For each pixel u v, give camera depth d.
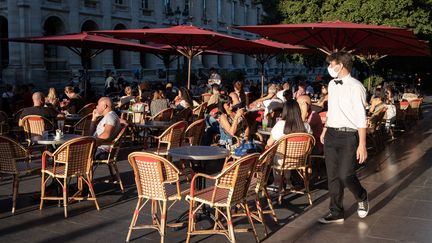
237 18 67.31
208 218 6.95
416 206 7.51
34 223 6.71
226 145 8.87
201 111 14.61
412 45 11.45
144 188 5.99
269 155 6.37
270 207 6.77
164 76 44.41
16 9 32.75
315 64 27.80
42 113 11.10
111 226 6.61
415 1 21.45
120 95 22.22
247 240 6.09
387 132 16.12
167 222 6.75
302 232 6.36
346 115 6.38
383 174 9.88
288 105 7.83
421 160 11.45
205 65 58.25
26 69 33.03
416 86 37.25
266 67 67.31
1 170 7.16
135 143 13.83
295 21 23.69
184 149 7.07
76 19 37.19
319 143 9.59
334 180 6.61
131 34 13.23
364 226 6.55
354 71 33.41
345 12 21.33
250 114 11.62
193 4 54.84
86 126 11.76
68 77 35.66
